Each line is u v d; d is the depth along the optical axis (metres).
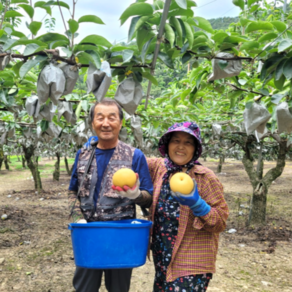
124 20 1.64
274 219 7.68
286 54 1.86
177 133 1.96
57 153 16.92
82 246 1.76
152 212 2.01
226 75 1.90
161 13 1.59
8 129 4.59
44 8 1.65
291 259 4.98
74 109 3.57
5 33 1.64
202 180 1.96
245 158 7.44
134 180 1.75
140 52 1.80
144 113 4.36
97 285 2.07
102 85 1.65
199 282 1.87
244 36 1.87
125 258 1.76
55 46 1.63
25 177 19.95
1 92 2.51
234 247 5.61
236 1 2.32
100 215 2.00
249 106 2.33
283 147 6.83
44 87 1.64
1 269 4.34
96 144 2.12
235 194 12.74
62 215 8.20
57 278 4.07
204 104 6.06
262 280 4.14
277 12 4.68
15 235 6.09
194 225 1.83
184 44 1.78
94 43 1.66
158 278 2.02
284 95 2.26
